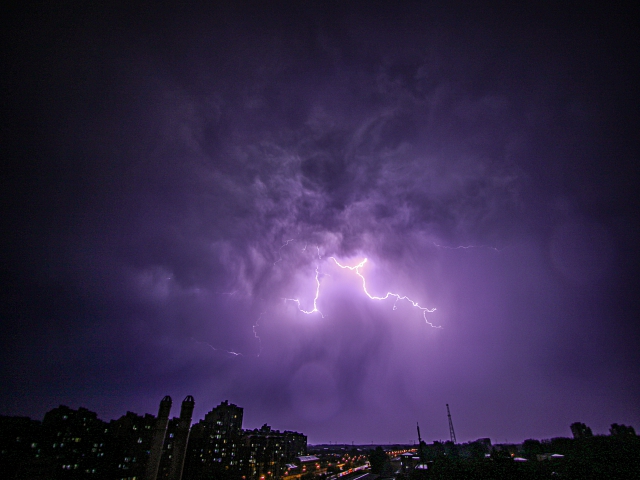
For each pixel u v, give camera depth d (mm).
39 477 56438
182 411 73938
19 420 62094
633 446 54656
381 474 119312
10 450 55750
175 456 70062
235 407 114375
